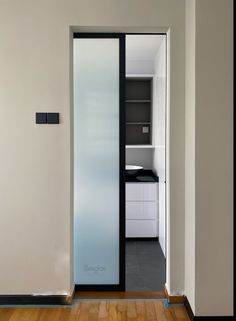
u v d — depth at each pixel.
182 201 3.02
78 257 3.24
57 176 2.97
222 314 2.71
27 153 2.96
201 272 2.70
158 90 4.57
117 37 3.15
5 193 2.98
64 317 2.80
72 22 2.94
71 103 3.03
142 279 3.59
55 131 2.96
